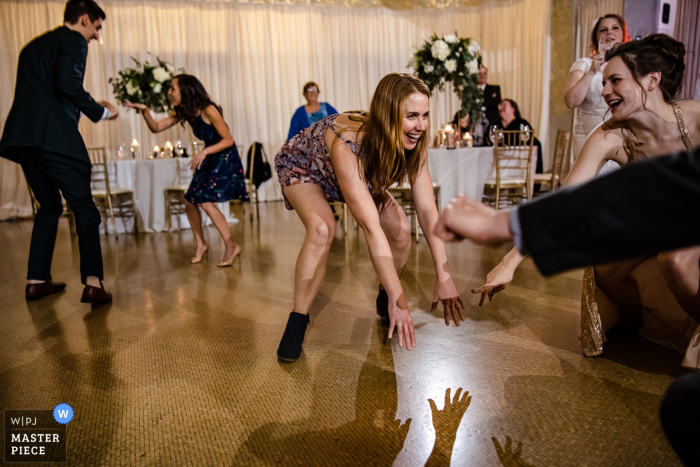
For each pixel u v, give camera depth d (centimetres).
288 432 131
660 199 50
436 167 446
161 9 782
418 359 177
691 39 629
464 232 60
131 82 543
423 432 129
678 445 62
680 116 139
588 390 149
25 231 571
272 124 837
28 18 712
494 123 609
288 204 191
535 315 220
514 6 840
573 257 54
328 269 324
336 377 164
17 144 244
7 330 222
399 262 199
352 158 155
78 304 262
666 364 165
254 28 820
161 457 122
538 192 571
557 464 114
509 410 139
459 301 165
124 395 156
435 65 496
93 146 762
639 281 177
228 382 163
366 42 864
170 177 521
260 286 290
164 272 334
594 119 277
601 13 702
